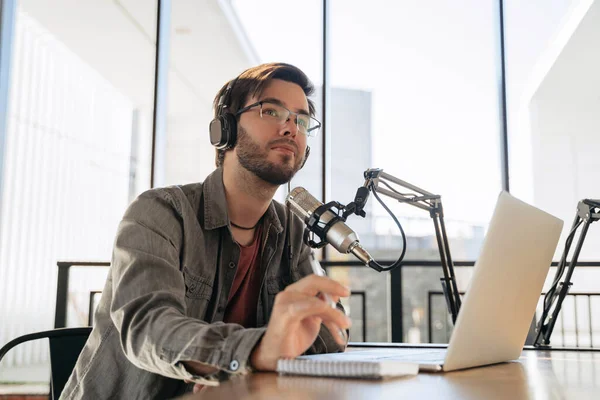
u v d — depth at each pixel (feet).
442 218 5.26
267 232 4.25
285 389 1.87
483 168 15.06
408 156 15.83
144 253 3.28
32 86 14.66
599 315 12.75
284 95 4.02
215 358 2.36
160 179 13.85
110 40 15.43
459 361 2.66
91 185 15.30
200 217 3.98
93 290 12.94
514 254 2.87
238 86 4.13
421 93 15.87
